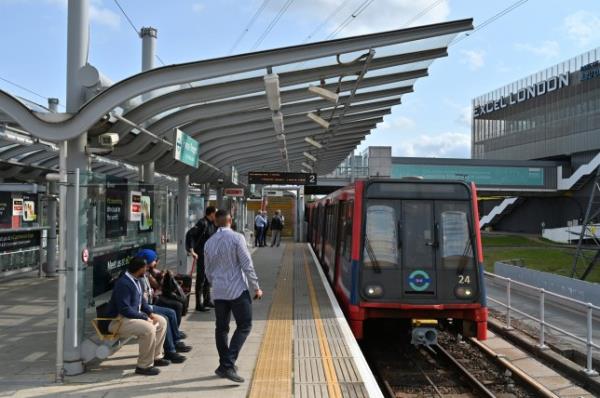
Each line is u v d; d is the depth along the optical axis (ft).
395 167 177.27
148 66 36.22
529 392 26.03
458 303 28.25
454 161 180.34
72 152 19.60
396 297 28.27
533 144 230.07
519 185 185.88
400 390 25.75
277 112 30.58
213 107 28.17
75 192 18.74
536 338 35.19
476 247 28.81
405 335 34.78
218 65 20.11
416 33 21.09
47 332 25.98
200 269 30.86
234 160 53.26
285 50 20.49
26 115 18.49
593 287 43.60
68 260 18.94
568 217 193.47
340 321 28.07
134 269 19.49
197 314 30.22
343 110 35.58
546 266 92.12
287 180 70.69
